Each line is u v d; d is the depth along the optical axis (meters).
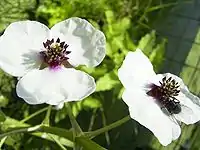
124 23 0.10
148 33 0.10
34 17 0.10
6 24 0.10
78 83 0.05
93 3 0.10
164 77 0.06
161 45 0.10
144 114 0.05
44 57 0.05
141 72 0.05
